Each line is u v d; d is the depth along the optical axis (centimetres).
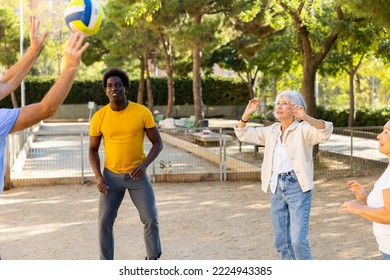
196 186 1305
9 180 1295
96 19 459
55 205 1103
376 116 2925
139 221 953
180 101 4812
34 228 918
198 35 2342
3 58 3372
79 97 4688
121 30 3278
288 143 565
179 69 3731
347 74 3033
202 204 1091
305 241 552
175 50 3466
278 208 579
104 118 645
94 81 4703
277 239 584
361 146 1636
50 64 6066
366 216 402
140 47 3403
